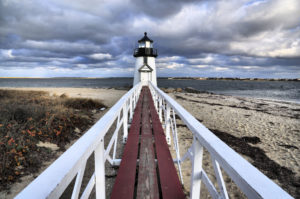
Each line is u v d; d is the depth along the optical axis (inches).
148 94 433.4
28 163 141.5
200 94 1100.5
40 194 22.1
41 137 183.3
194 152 52.3
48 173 26.6
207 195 121.8
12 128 185.9
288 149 224.2
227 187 139.4
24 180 124.4
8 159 135.4
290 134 285.9
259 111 511.2
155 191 68.8
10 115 220.8
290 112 514.6
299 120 390.9
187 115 68.4
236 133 288.4
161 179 77.2
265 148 228.1
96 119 311.6
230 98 898.7
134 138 129.3
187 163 165.8
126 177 79.0
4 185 116.6
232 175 29.0
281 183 154.9
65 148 182.1
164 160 95.4
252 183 23.9
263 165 184.5
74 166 29.6
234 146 233.8
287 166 181.9
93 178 50.8
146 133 139.6
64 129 212.4
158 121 177.3
